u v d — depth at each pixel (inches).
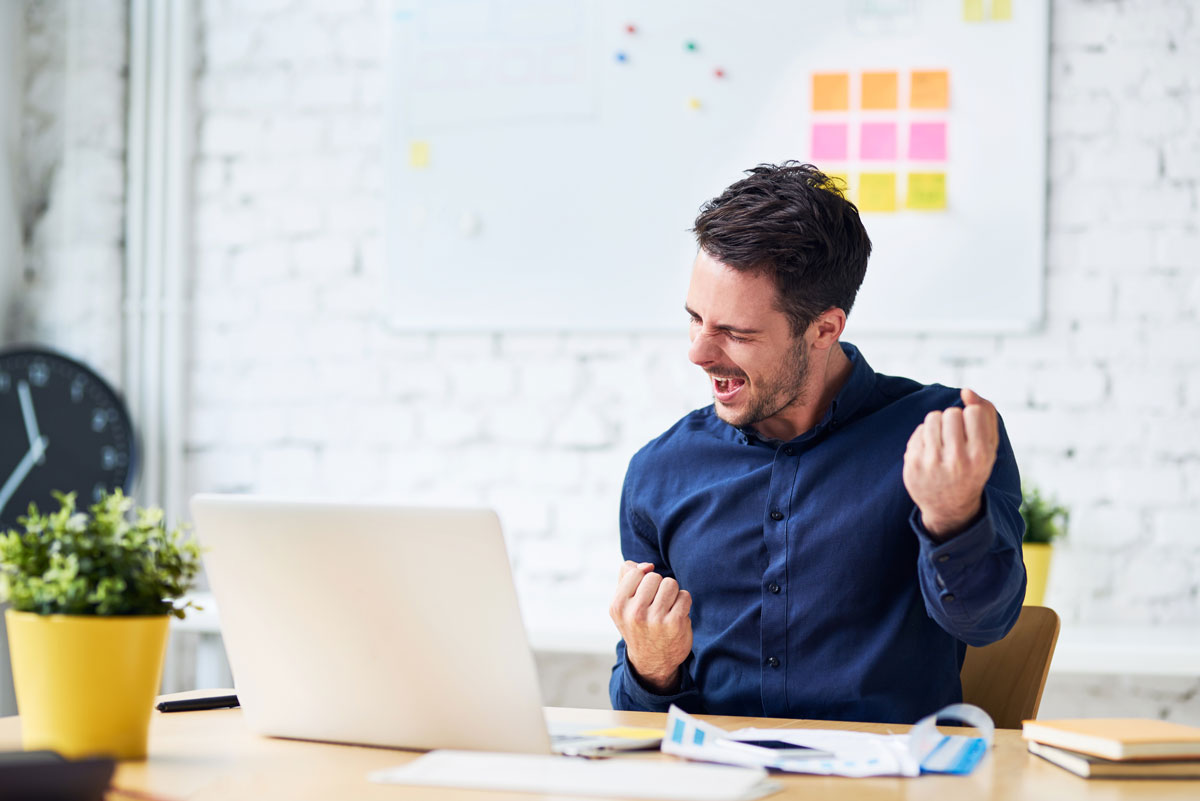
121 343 116.3
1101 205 102.0
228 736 43.5
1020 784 35.8
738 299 52.4
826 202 53.9
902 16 103.3
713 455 60.6
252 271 115.3
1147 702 101.9
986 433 42.2
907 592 54.8
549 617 95.2
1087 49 102.3
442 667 39.6
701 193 106.7
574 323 108.7
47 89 116.3
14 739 41.5
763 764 37.5
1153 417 101.0
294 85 115.4
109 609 36.7
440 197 111.3
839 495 56.1
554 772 35.7
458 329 110.6
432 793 33.9
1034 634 56.4
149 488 114.0
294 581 41.0
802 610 55.3
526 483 110.0
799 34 105.0
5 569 37.1
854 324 103.6
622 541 63.5
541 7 109.5
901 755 38.1
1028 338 102.5
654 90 107.4
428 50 111.7
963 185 102.3
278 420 114.2
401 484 112.0
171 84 115.8
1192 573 100.2
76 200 115.0
